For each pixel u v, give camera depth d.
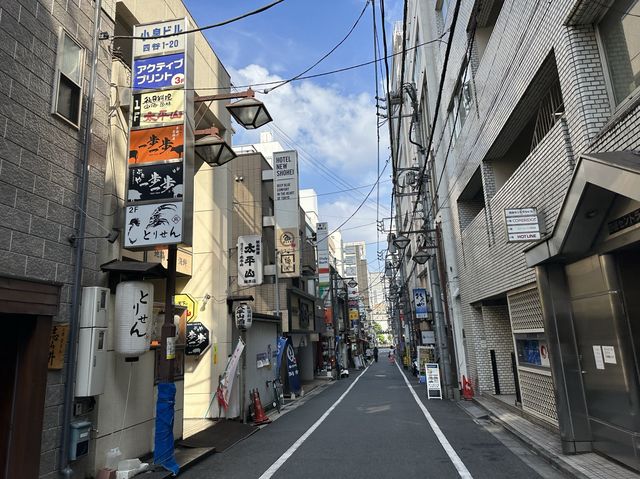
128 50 10.24
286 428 11.22
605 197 5.48
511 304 10.76
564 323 6.96
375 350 62.59
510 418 10.41
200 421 12.29
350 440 9.16
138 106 8.07
